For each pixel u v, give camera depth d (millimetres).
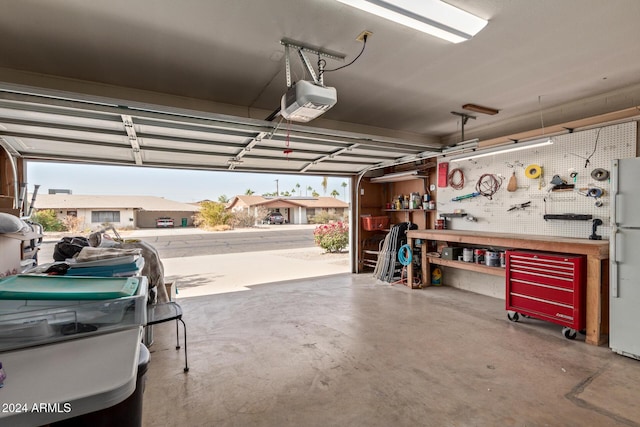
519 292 3648
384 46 2439
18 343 853
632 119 3314
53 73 2793
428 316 3961
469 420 1980
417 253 5801
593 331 3053
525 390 2301
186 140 3793
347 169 6543
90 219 22703
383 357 2848
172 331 3559
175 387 2395
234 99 3525
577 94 3549
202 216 22094
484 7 1959
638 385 2342
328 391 2326
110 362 767
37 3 1858
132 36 2240
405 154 5367
